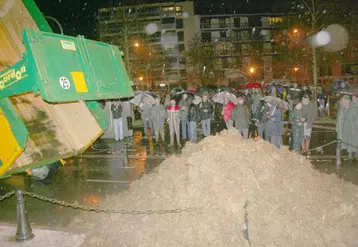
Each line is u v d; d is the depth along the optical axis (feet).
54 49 15.53
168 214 15.88
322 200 16.22
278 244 13.73
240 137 19.10
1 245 16.02
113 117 46.57
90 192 24.48
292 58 114.11
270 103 30.89
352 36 95.40
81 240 16.19
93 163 34.01
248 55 167.32
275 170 16.79
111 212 16.55
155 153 37.14
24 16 22.63
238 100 35.29
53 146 19.86
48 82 14.61
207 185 15.81
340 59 109.70
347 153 31.89
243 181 15.62
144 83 174.60
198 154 16.88
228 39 186.91
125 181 26.89
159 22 197.16
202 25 194.39
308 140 31.48
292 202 15.61
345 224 15.02
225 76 181.68
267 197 15.40
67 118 21.30
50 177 28.32
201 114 39.45
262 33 191.21
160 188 18.19
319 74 165.48
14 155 16.66
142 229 15.74
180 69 196.75
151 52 153.07
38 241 16.25
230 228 14.37
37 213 20.80
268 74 168.14
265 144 18.57
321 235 14.29
